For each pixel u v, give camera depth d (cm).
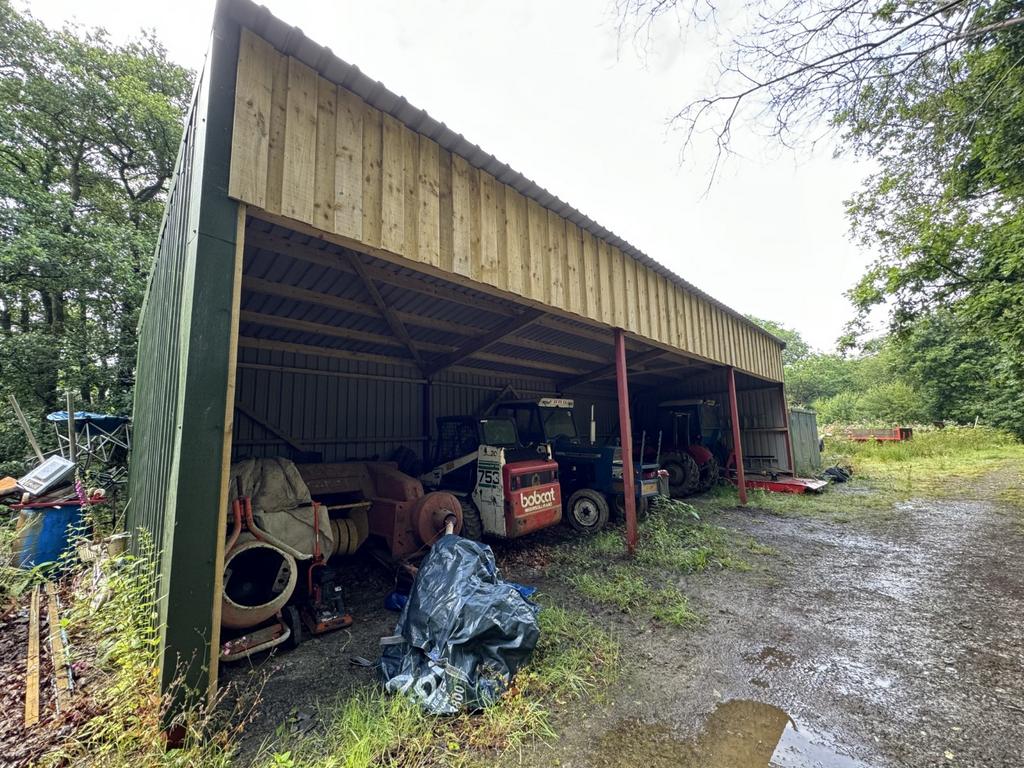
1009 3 347
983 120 471
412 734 192
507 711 206
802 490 843
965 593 365
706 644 282
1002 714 210
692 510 603
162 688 174
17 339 768
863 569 428
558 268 413
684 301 637
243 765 175
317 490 398
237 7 210
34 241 736
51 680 230
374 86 259
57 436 738
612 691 230
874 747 188
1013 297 629
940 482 958
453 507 421
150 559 239
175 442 199
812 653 271
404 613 267
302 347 570
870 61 297
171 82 1159
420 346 629
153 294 459
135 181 1145
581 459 612
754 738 195
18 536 393
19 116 916
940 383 1761
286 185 226
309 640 285
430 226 300
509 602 246
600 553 476
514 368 811
